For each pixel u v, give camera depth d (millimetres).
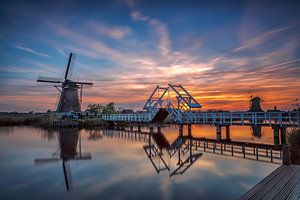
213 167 10891
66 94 40750
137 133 28859
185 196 7211
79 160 12836
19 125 41594
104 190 7840
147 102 28578
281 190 6336
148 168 10938
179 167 11039
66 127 35656
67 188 8070
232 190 7711
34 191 7816
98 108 51156
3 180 9078
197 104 24000
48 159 13141
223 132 31984
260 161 11930
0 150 16250
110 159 13125
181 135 24719
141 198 7074
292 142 12195
